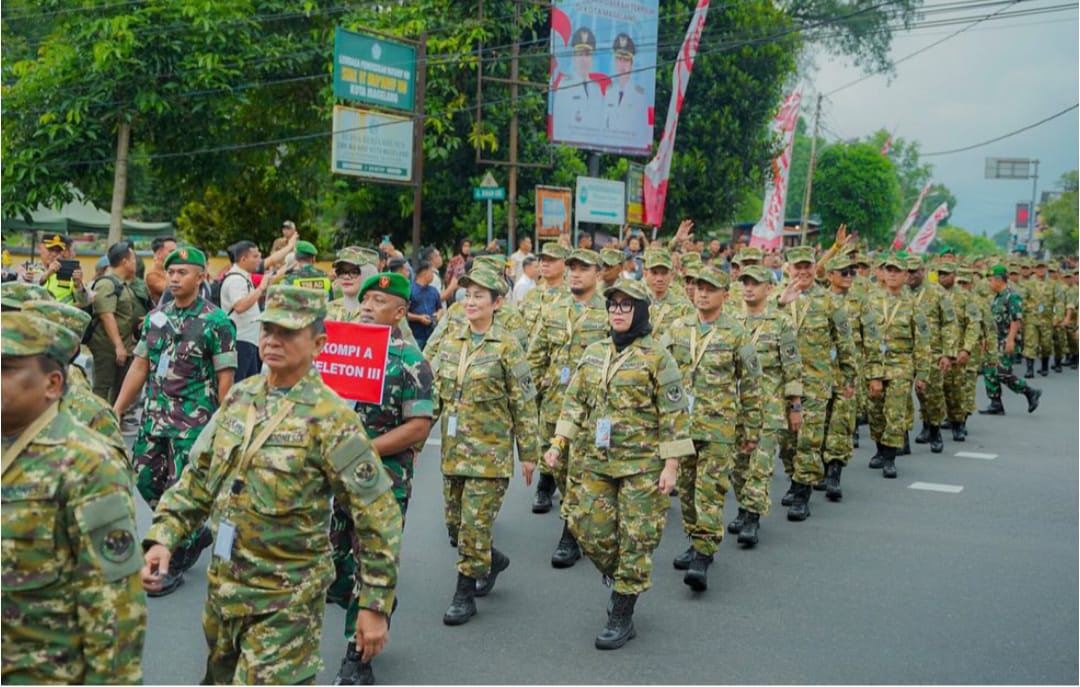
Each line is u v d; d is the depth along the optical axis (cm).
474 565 588
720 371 667
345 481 347
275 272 996
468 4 2170
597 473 559
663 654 541
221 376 622
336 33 1830
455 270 1688
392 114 1956
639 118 2353
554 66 2217
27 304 401
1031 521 832
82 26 2020
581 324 840
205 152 2139
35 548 280
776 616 603
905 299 1034
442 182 2317
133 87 1992
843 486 969
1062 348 2077
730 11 2714
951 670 521
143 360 637
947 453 1145
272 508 342
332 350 506
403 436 503
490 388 592
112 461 290
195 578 643
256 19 2125
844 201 5144
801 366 798
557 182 2395
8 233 2255
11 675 282
